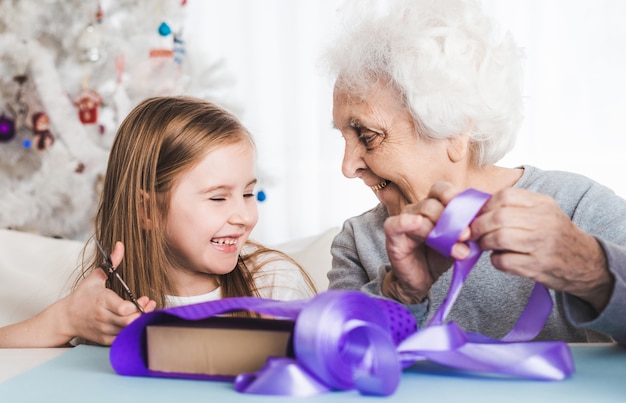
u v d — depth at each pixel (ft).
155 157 4.42
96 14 9.80
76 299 3.66
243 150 4.45
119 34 9.87
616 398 1.92
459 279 2.31
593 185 3.93
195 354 2.19
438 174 3.71
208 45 11.64
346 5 3.88
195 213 4.31
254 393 1.99
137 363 2.27
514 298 3.81
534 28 10.91
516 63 3.84
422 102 3.49
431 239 2.30
